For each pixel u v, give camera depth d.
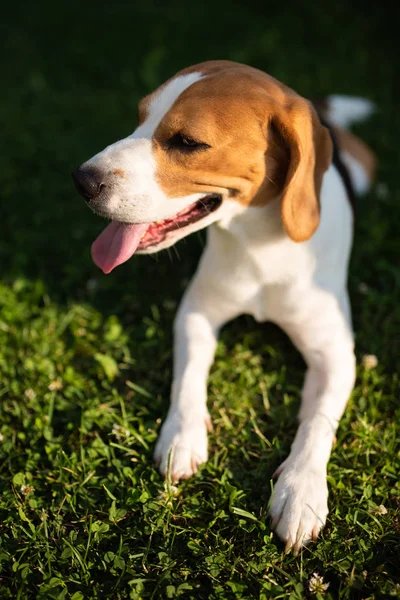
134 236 0.91
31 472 0.93
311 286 0.96
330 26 1.76
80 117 1.50
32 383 1.02
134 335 1.09
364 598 0.82
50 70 1.68
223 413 0.99
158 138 0.86
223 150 0.85
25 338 1.08
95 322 1.11
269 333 1.09
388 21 1.75
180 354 1.00
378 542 0.86
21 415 0.99
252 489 0.91
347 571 0.84
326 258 0.96
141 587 0.83
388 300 1.11
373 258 1.18
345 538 0.86
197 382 0.98
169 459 0.91
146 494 0.89
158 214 0.88
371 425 0.97
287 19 1.81
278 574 0.84
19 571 0.84
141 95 1.55
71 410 1.00
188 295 1.05
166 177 0.86
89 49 1.74
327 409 0.94
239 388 1.02
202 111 0.84
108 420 0.98
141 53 1.72
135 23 1.83
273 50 1.68
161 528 0.87
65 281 1.16
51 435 0.97
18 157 1.39
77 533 0.88
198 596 0.83
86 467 0.93
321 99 1.35
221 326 1.06
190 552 0.86
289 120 0.85
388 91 1.54
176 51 1.71
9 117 1.49
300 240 0.88
